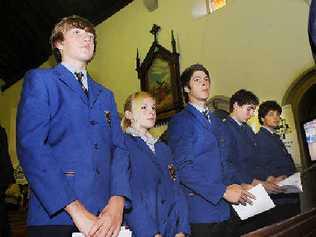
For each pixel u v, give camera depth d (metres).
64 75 1.97
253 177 3.35
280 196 3.41
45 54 15.59
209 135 2.80
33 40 15.20
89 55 2.10
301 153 6.62
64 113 1.87
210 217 2.61
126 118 2.82
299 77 6.84
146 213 2.27
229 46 8.32
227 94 8.16
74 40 2.06
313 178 3.33
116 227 1.74
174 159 2.71
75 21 2.11
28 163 1.70
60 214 1.70
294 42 7.01
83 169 1.82
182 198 2.56
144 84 10.64
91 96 2.04
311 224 1.82
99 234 1.64
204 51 8.95
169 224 2.39
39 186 1.67
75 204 1.69
